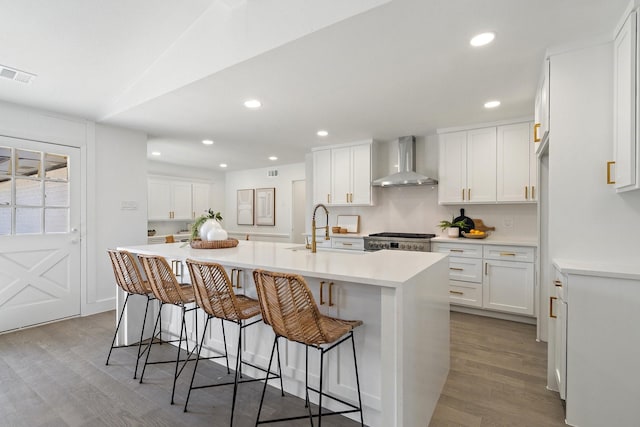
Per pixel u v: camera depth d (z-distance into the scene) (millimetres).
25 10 2010
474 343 2896
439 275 2064
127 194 3973
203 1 2268
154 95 2850
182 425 1767
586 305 1729
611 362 1684
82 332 3119
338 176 4895
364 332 1781
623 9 1679
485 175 3785
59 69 2617
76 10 2074
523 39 1945
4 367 2416
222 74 2373
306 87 2639
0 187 3055
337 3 1736
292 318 1521
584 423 1738
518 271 3402
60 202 3436
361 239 4543
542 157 2801
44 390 2105
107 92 3107
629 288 1646
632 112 1612
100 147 3734
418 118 3574
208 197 7582
